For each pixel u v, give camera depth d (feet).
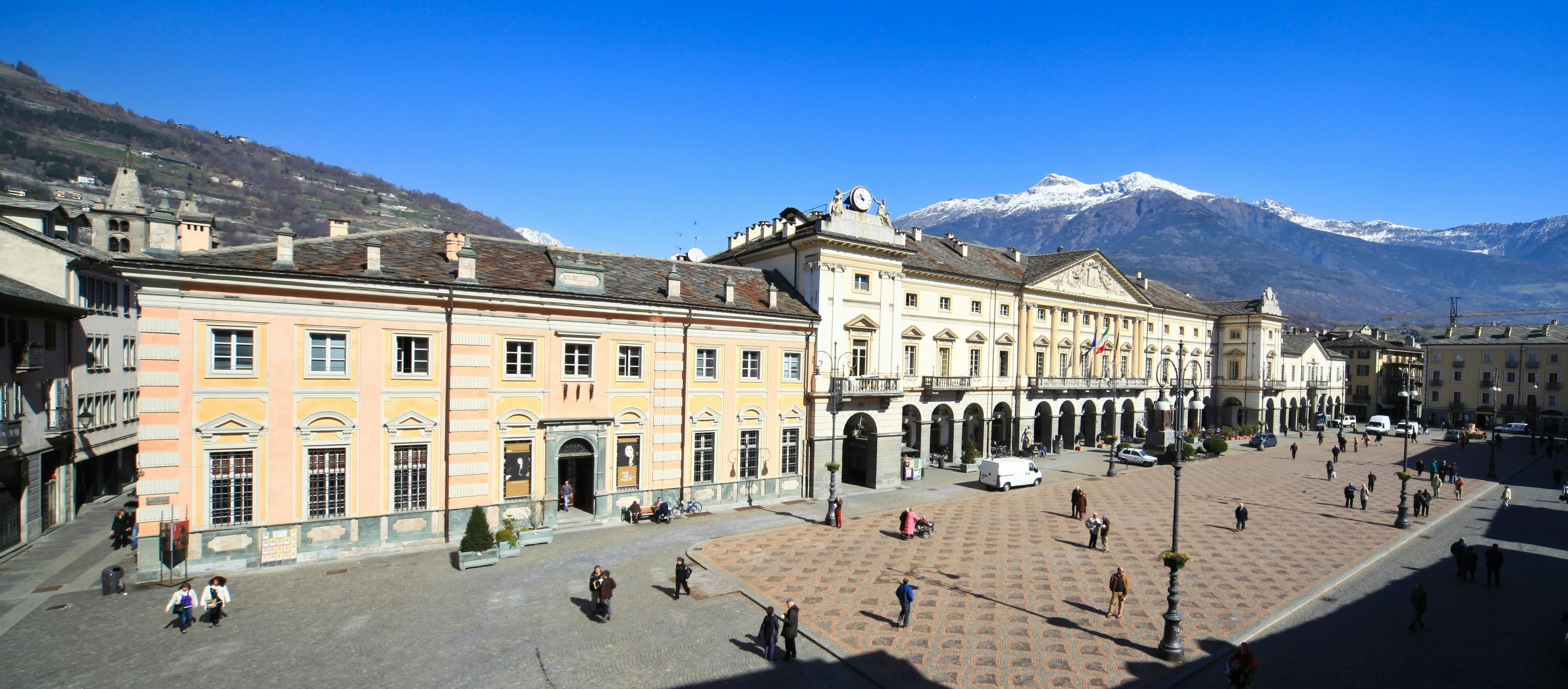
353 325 91.25
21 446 97.71
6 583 82.58
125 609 73.87
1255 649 69.05
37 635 67.15
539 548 96.73
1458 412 336.29
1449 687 61.77
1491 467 178.70
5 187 297.94
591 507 110.83
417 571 86.43
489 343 99.55
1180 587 85.66
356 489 91.91
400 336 94.38
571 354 107.04
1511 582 90.43
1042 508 129.39
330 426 90.07
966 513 123.95
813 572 89.35
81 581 83.41
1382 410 366.63
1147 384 213.25
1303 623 75.77
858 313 141.08
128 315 137.18
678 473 116.98
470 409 98.27
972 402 174.70
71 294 114.93
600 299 106.73
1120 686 60.80
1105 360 209.77
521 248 114.52
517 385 101.76
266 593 78.74
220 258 86.48
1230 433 243.19
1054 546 103.30
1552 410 309.22
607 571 75.82
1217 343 265.54
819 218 141.18
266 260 88.69
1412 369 392.27
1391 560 99.71
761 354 126.52
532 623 72.02
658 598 79.46
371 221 540.93
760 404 126.31
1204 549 103.35
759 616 75.41
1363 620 76.79
